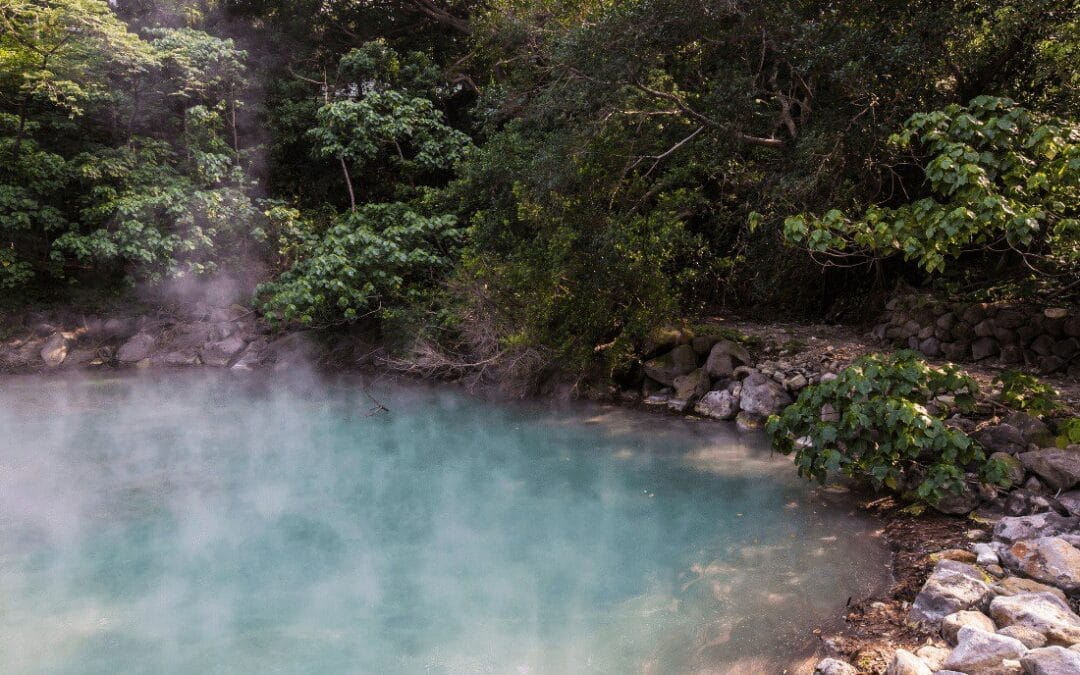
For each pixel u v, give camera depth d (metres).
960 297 8.82
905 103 7.30
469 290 10.03
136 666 3.57
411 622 4.01
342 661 3.61
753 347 9.30
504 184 11.05
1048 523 4.30
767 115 8.27
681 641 3.71
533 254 9.47
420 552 5.00
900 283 9.73
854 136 7.36
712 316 10.93
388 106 13.54
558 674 3.44
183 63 13.34
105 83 13.43
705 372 8.89
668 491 6.05
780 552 4.75
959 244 5.21
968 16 7.08
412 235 11.66
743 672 3.38
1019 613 3.31
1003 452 5.29
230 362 12.30
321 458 7.30
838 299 10.64
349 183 13.24
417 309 10.99
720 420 8.28
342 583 4.53
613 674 3.42
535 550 5.00
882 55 7.00
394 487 6.40
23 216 12.04
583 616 4.04
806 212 7.69
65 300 13.23
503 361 9.80
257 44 15.47
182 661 3.62
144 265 12.79
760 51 8.20
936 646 3.29
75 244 12.14
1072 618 3.32
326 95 14.86
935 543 4.60
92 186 12.96
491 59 14.45
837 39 7.40
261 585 4.52
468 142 13.52
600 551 4.94
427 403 9.55
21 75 12.56
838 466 5.33
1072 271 7.68
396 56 14.84
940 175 4.82
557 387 9.64
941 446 4.86
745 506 5.64
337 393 10.23
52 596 4.38
